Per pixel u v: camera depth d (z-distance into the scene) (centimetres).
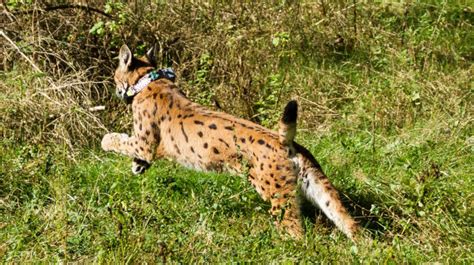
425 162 1084
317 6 1530
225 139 922
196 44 1334
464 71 1380
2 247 852
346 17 1505
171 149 991
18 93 1164
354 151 1117
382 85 1306
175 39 1339
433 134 1162
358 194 1011
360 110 1243
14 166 1020
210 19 1405
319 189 886
